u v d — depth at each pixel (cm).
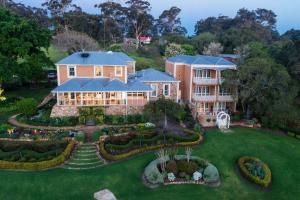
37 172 2433
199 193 2258
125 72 3916
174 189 2291
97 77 3922
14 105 3938
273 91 3528
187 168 2475
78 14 8638
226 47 8006
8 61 3953
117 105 3684
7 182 2264
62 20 8562
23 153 2603
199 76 4131
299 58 4525
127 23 10156
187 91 4272
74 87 3591
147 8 10006
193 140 3077
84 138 2966
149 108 3194
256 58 3741
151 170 2416
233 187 2380
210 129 3584
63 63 3794
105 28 9169
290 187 2450
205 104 4238
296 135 3519
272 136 3497
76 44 6950
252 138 3347
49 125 3278
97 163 2620
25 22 4150
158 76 4091
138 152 2803
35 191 2184
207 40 8088
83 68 3875
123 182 2348
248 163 2684
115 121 3416
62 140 2881
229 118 3634
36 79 4925
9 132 2981
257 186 2409
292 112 3675
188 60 4334
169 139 3027
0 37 4003
